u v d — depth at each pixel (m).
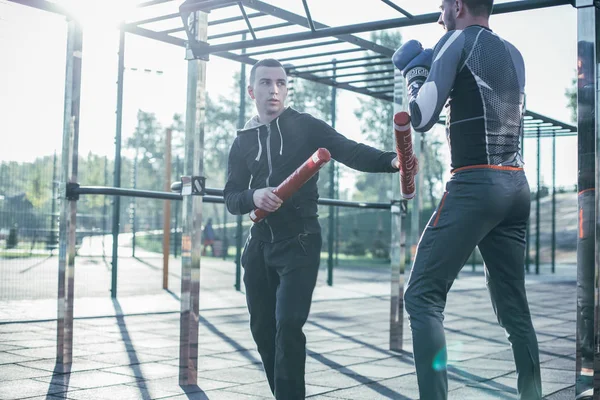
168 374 3.89
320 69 5.22
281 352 2.61
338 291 10.17
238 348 4.90
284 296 2.64
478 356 4.59
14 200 15.80
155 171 52.28
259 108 2.89
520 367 2.63
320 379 3.81
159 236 31.92
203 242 24.33
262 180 2.84
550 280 13.38
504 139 2.37
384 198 45.09
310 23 3.42
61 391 3.40
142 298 8.59
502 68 2.38
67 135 4.07
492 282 2.68
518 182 2.40
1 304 7.42
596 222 2.45
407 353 4.73
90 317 6.50
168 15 3.90
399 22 3.21
